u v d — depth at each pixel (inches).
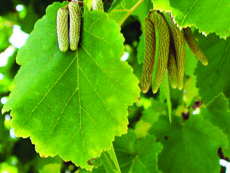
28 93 9.8
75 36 9.8
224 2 9.7
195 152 16.6
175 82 9.9
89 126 9.6
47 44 10.3
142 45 14.9
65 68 9.9
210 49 13.1
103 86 9.5
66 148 9.7
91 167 9.7
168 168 16.6
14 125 9.7
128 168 15.0
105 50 9.5
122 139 15.3
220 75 13.4
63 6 10.6
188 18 9.7
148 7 12.3
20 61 10.4
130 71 9.3
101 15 9.7
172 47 10.1
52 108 9.7
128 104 9.4
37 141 9.7
